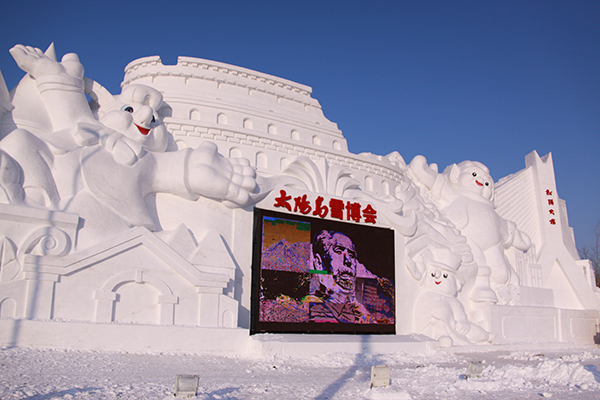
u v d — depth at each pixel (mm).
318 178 18188
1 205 11797
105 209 13539
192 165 15133
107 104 16328
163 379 8703
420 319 19094
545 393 8828
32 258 11781
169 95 17578
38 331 11094
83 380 8039
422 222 20234
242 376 9938
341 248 17641
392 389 8383
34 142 13125
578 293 24484
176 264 13766
